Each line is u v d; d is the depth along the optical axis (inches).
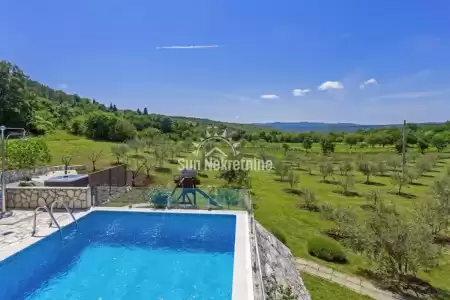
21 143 768.9
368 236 524.4
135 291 293.0
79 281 307.9
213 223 462.0
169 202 501.7
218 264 348.8
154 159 1371.8
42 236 351.9
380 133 2738.7
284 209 888.9
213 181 1115.3
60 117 2197.3
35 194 465.1
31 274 317.4
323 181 1334.9
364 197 1047.6
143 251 378.9
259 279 261.1
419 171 1354.6
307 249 599.5
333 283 475.5
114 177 775.7
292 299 332.8
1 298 273.0
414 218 724.7
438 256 505.4
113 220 470.6
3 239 340.5
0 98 1712.6
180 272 330.3
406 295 457.4
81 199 474.3
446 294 466.6
